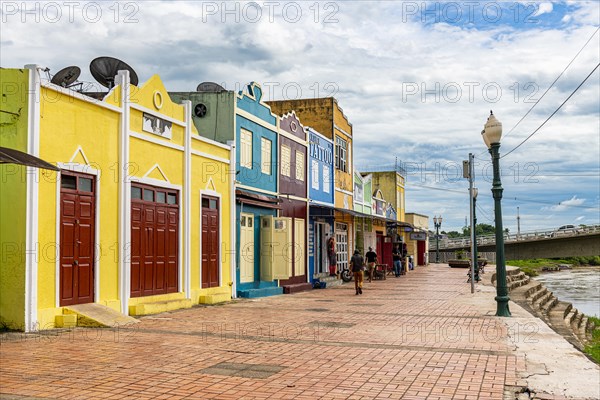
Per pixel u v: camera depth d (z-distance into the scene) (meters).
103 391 7.00
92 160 13.01
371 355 9.50
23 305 11.08
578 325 22.39
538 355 9.62
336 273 30.47
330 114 30.89
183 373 8.03
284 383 7.57
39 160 9.01
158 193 15.62
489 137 15.52
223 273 19.05
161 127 15.67
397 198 49.88
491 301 19.36
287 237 22.02
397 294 22.44
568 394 7.25
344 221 33.09
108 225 13.50
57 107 11.98
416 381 7.77
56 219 11.87
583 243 56.50
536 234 60.72
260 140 21.94
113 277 13.66
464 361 9.08
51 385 7.22
